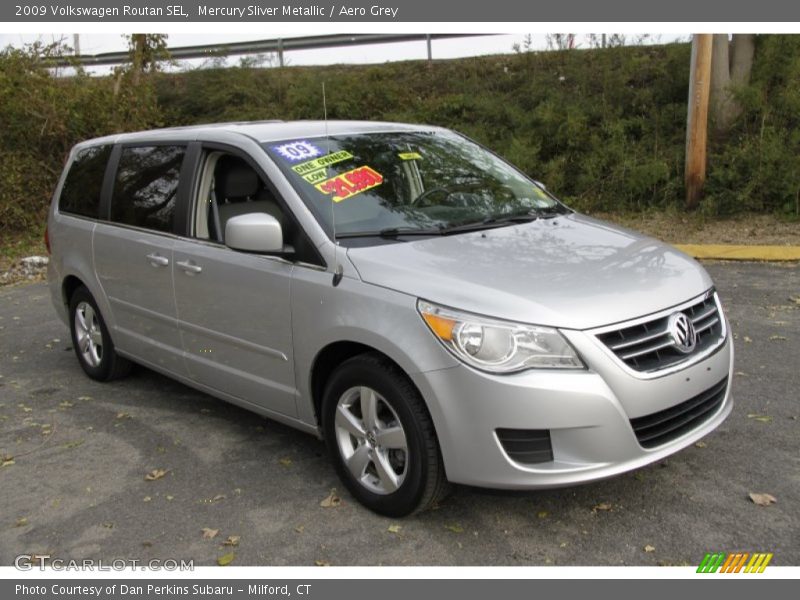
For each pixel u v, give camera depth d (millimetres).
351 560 3299
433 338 3180
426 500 3389
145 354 5066
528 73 15039
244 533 3547
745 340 5883
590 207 11953
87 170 5660
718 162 11445
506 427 3080
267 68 17969
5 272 10734
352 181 4090
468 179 4535
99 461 4395
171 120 16703
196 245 4398
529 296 3188
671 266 3680
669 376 3238
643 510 3559
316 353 3680
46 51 14117
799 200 10492
